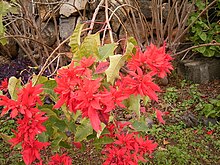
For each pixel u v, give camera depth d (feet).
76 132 4.20
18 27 11.51
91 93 3.20
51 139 5.12
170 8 11.49
